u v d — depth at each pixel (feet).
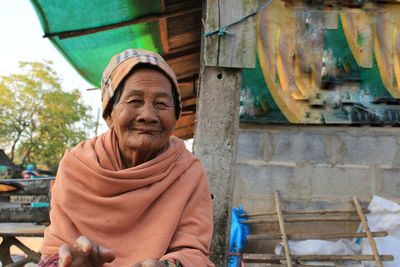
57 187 5.82
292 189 15.78
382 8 14.87
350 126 15.83
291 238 14.70
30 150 117.91
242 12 11.59
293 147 15.90
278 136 15.90
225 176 11.37
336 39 14.89
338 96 15.46
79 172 5.71
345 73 15.17
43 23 16.03
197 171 6.17
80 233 5.62
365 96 15.47
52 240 5.58
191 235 5.59
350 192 15.72
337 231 15.56
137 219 5.61
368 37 14.92
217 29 11.52
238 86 11.68
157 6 16.37
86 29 16.83
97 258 4.70
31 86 115.14
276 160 15.87
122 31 17.94
